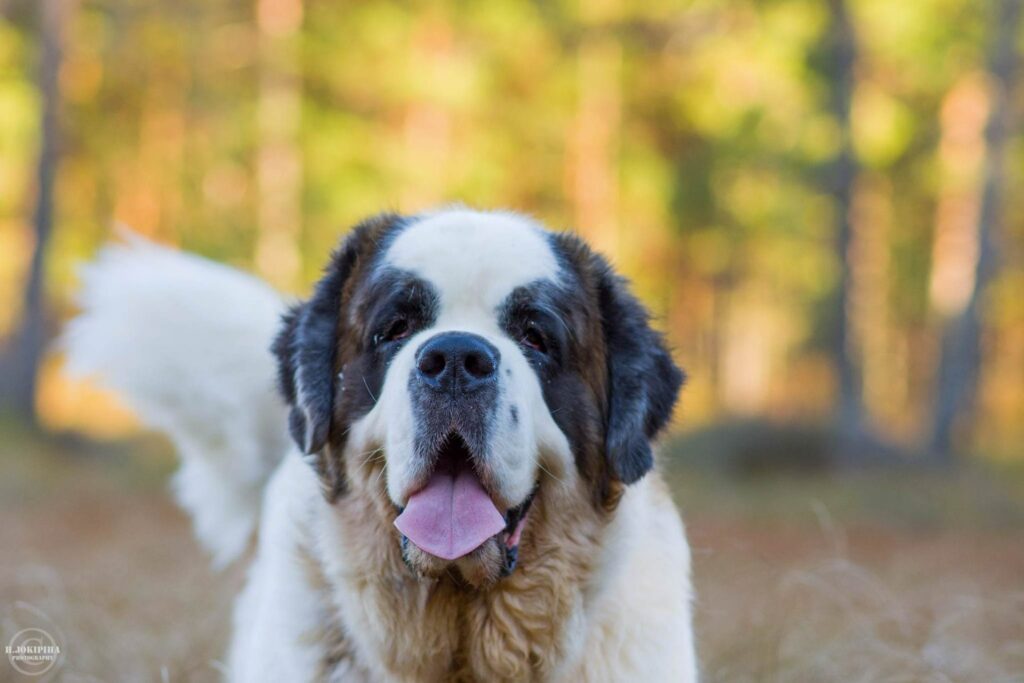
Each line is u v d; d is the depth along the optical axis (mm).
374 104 27312
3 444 19875
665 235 32312
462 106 26266
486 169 27219
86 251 26422
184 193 26797
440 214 4750
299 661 4402
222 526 6066
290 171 26266
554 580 4277
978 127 26078
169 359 6047
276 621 4480
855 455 19750
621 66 28250
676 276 34125
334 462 4434
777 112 25547
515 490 4035
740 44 25641
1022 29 22047
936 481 18328
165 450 20906
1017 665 6469
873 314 33969
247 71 26406
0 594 8070
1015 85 21969
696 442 19594
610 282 4637
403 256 4348
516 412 4020
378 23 26109
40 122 21812
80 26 24984
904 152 27016
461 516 3992
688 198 30297
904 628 6355
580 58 28016
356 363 4398
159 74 26828
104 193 27594
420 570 4059
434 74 26047
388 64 26203
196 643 6332
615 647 4383
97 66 26234
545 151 29625
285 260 26156
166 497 16891
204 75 26016
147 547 11625
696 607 6262
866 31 23516
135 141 27578
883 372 38938
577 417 4355
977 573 11617
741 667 5859
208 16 25344
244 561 5949
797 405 26766
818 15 22219
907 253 33906
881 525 15570
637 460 4426
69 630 6438
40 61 21938
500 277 4270
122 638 6508
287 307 5238
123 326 6145
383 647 4301
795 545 13273
